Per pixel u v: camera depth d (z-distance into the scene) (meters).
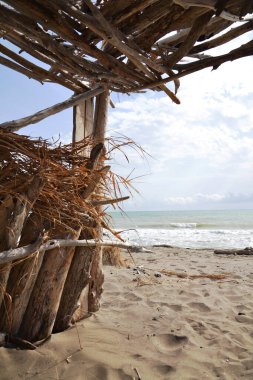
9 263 2.05
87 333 2.55
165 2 1.58
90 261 2.64
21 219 2.07
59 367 2.04
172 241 15.48
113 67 2.01
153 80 2.08
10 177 2.17
